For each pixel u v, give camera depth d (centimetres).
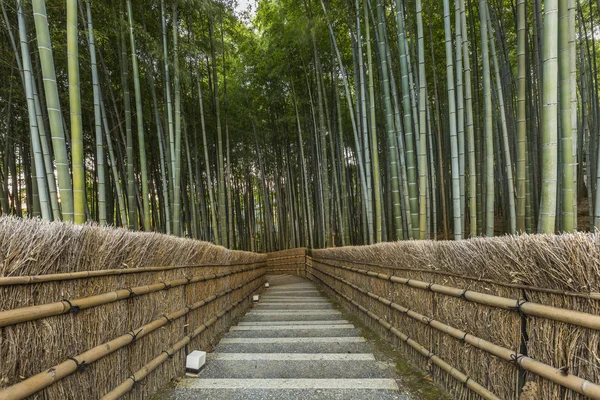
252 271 515
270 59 688
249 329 310
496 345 131
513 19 450
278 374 204
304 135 818
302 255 862
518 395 120
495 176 600
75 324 115
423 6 470
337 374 203
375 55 531
